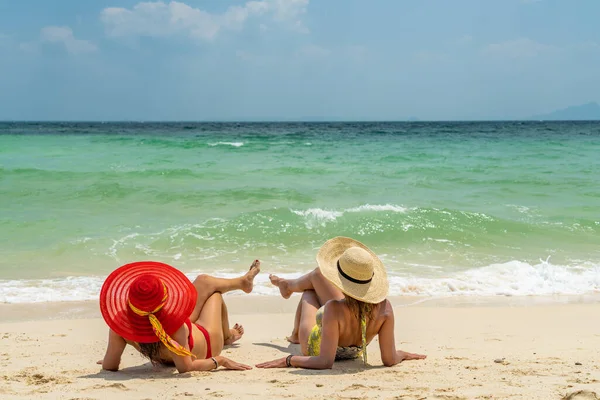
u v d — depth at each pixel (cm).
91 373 434
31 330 609
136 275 430
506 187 1784
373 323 446
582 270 953
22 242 1068
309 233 1141
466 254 1047
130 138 4306
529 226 1213
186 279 432
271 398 357
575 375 411
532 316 689
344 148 3306
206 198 1493
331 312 440
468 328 628
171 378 412
